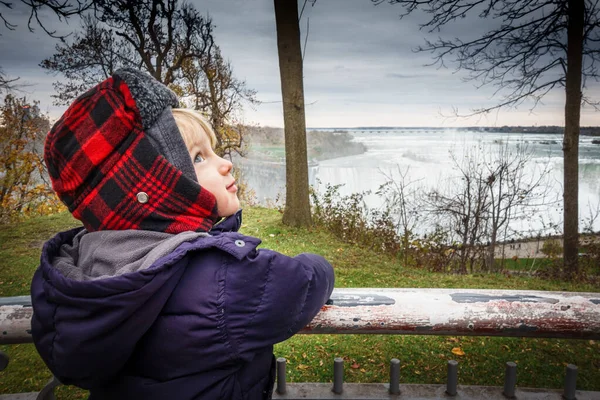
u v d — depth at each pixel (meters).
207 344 0.71
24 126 17.12
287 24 7.95
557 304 1.15
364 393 1.61
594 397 1.49
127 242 0.71
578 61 9.88
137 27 13.04
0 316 1.16
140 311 0.66
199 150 0.83
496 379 2.90
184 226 0.73
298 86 8.36
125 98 0.68
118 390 0.75
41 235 8.52
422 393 1.57
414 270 6.80
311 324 1.14
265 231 8.39
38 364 3.27
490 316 1.14
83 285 0.62
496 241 11.59
